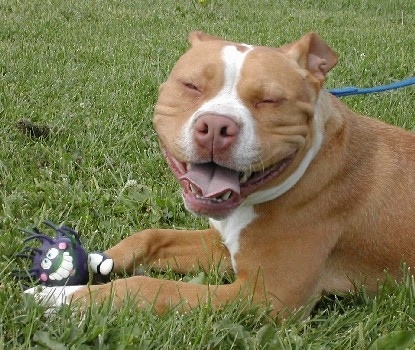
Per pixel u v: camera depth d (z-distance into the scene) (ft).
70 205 4.50
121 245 3.96
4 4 10.28
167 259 4.03
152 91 6.62
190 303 3.46
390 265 3.83
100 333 3.18
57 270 3.54
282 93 3.43
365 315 3.65
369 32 10.14
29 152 5.12
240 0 13.03
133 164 5.14
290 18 11.32
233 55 3.51
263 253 3.61
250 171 3.33
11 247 3.84
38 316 3.23
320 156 3.65
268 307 3.51
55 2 10.91
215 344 3.23
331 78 7.18
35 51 7.70
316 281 3.69
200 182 3.33
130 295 3.42
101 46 8.23
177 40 8.88
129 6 11.44
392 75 7.56
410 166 3.89
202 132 3.26
